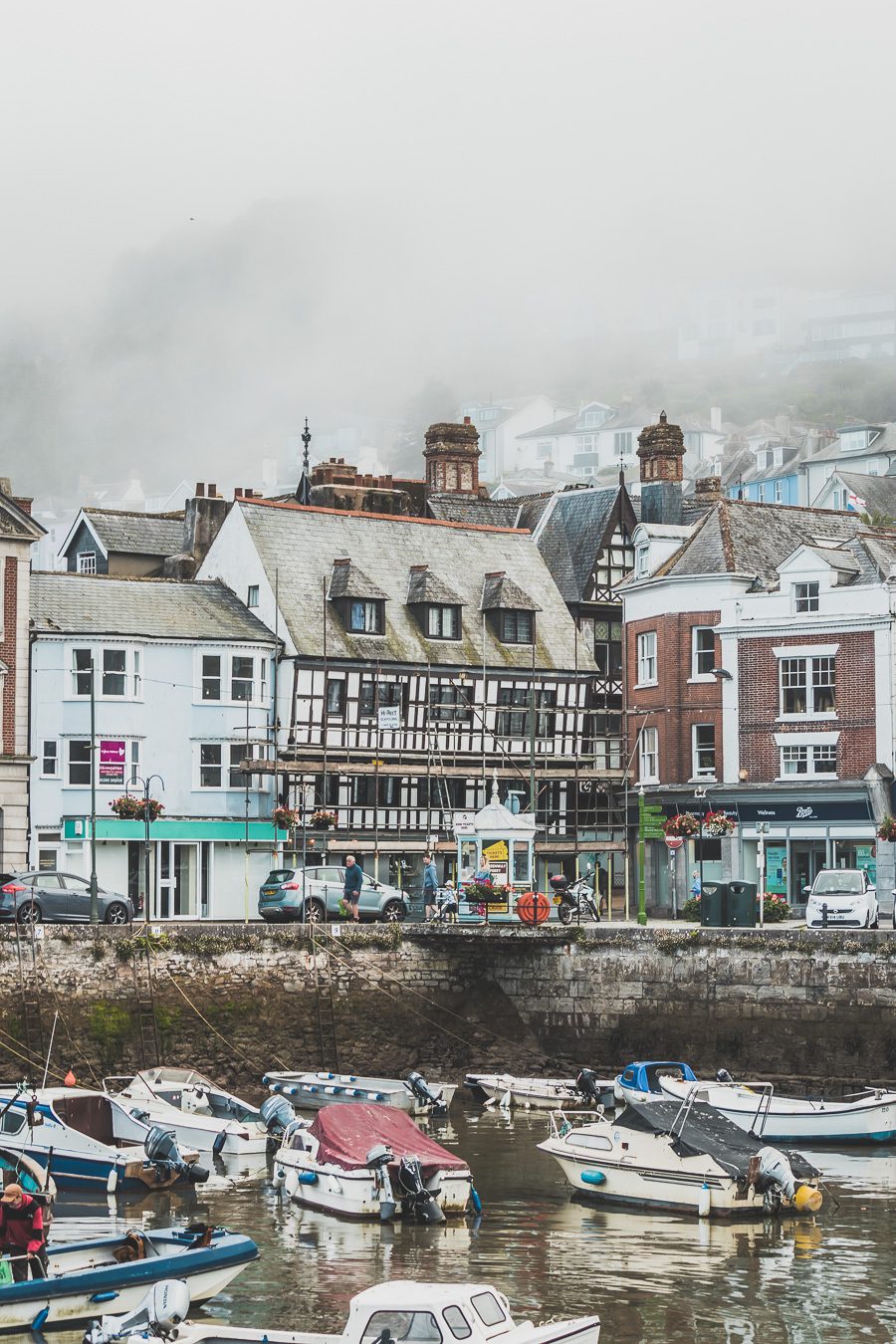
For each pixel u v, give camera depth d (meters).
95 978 78.12
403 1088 72.56
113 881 100.62
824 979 75.94
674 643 109.38
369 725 109.94
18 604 95.94
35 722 99.75
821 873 88.38
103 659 101.12
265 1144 64.56
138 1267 42.97
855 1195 57.69
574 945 82.38
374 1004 83.44
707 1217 54.88
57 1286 41.88
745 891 85.38
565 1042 82.56
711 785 104.19
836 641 100.81
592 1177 57.38
